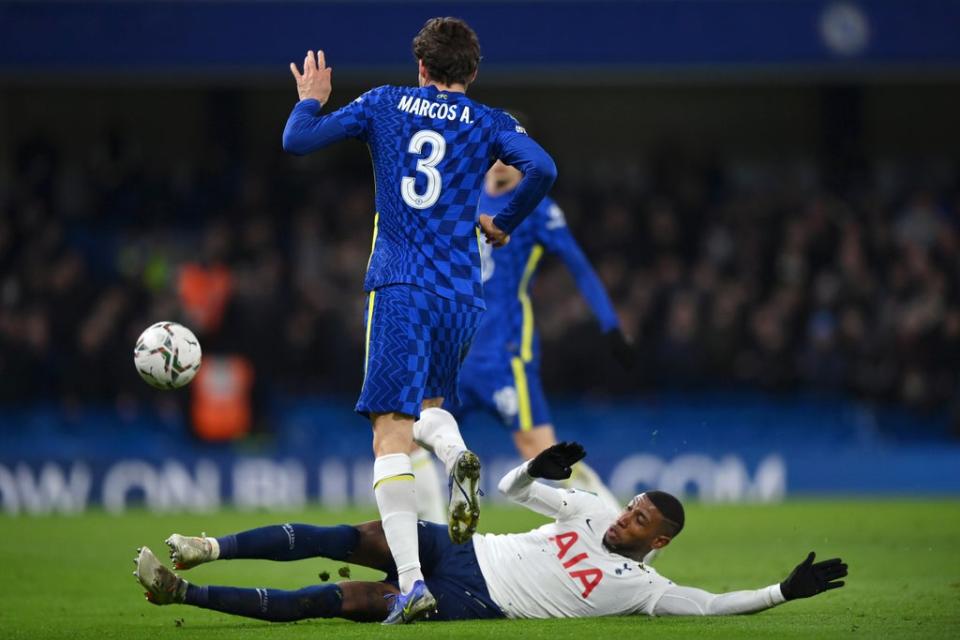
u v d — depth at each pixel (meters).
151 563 19.66
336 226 69.50
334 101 79.06
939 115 81.56
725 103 81.56
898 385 62.66
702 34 67.75
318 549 21.27
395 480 20.41
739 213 70.56
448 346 20.78
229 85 77.62
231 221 68.94
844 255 67.31
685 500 58.06
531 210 20.86
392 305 20.42
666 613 21.41
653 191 72.50
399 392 20.25
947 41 68.06
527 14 67.00
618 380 60.50
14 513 52.19
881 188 76.19
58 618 22.92
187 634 20.03
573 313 61.47
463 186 20.81
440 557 21.64
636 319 62.06
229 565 32.88
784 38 67.94
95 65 66.31
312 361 60.75
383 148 20.97
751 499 58.47
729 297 62.22
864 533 39.84
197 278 60.34
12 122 77.44
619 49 67.50
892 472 60.06
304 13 66.56
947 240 68.62
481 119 21.06
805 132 81.62
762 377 61.06
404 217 20.69
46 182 70.12
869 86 81.56
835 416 62.28
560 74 79.12
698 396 61.44
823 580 20.45
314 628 20.41
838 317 64.62
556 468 20.41
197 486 56.19
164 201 72.00
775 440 60.97
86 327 59.94
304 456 57.06
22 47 65.88
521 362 30.97
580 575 21.33
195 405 58.66
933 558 32.72
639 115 81.38
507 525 43.09
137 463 55.94
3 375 59.84
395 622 20.47
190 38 66.50
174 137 78.69
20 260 64.88
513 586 21.42
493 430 61.19
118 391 59.66
